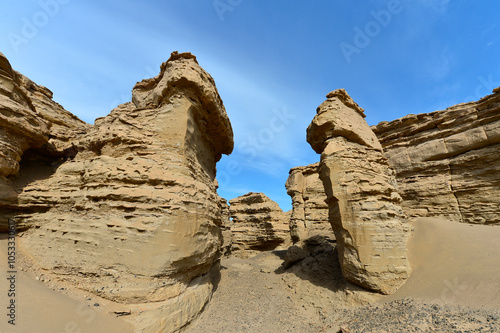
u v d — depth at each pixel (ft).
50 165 47.91
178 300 34.09
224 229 139.03
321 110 61.72
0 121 34.01
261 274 79.15
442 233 48.16
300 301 52.03
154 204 35.55
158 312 29.96
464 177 75.77
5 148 34.37
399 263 43.57
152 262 32.22
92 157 43.62
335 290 50.62
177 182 39.04
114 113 51.67
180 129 44.86
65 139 53.11
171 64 51.39
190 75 46.57
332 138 58.90
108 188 36.35
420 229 52.54
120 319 27.73
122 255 32.22
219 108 57.31
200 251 40.06
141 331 27.53
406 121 93.91
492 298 29.78
